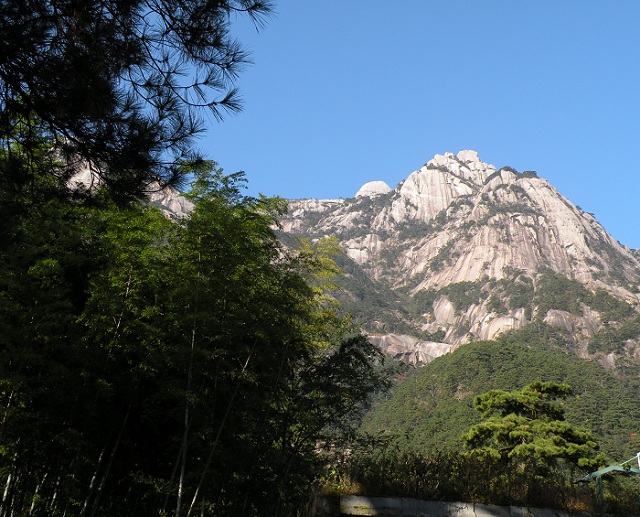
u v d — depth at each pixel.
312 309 20.45
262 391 18.17
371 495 13.38
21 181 6.98
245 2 6.81
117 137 6.73
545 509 13.26
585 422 89.06
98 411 16.16
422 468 14.48
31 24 6.26
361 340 19.66
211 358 16.95
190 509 16.33
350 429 18.78
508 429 36.31
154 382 17.59
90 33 6.54
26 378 14.27
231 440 18.03
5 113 6.73
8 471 16.27
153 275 16.78
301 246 20.55
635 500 14.34
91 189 7.39
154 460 19.05
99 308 16.34
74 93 6.44
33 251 14.28
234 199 17.53
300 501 17.22
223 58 6.85
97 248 17.69
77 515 18.08
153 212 17.31
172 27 6.83
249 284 17.14
